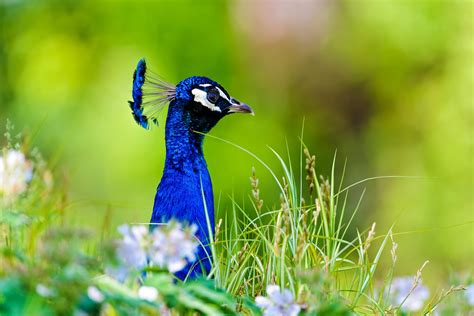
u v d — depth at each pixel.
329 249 5.03
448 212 14.80
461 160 15.46
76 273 3.67
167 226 4.11
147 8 16.22
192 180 6.04
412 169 15.84
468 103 15.73
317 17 16.42
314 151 16.33
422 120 16.12
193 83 6.35
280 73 16.42
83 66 16.53
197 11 16.20
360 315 5.11
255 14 16.36
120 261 3.89
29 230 4.68
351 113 16.66
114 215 8.23
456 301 5.25
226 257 5.52
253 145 15.28
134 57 16.05
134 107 6.36
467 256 13.99
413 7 16.06
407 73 16.36
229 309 4.11
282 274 4.75
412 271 13.53
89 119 15.80
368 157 16.42
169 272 4.10
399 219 14.73
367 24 16.30
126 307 3.88
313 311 4.21
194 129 6.29
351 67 16.47
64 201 4.98
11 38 17.05
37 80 16.56
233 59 16.28
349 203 15.68
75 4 16.86
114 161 15.08
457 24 15.91
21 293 3.63
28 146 5.11
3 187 4.57
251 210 13.96
